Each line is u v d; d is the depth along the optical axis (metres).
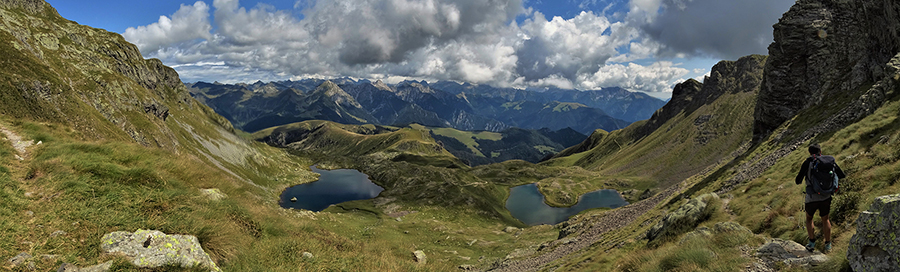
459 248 65.38
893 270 7.34
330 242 20.23
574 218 71.38
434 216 128.62
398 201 152.25
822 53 70.62
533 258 42.19
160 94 198.25
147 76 190.38
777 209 18.17
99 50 165.00
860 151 24.06
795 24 76.88
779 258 11.20
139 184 13.88
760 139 80.75
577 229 54.91
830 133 38.50
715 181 49.66
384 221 97.31
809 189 11.05
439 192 160.38
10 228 8.61
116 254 8.87
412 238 69.12
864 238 8.38
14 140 15.97
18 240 8.36
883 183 14.41
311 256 15.07
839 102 51.25
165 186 14.70
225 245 11.96
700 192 41.84
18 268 7.50
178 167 18.75
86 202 11.05
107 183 12.92
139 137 115.12
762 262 11.35
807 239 13.09
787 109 75.00
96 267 8.24
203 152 168.50
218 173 23.77
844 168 20.55
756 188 26.08
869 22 56.53
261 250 13.92
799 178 11.70
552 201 186.75
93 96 108.50
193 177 18.78
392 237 56.81
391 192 188.25
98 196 11.78
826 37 71.12
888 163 16.59
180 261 9.28
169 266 9.04
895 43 47.75
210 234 11.59
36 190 11.14
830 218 13.91
